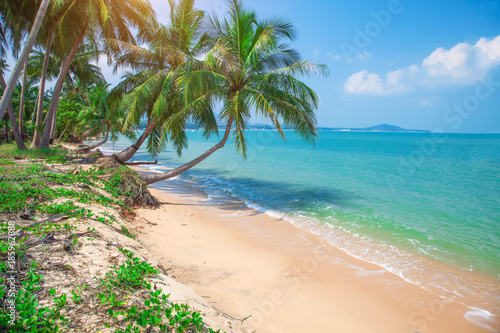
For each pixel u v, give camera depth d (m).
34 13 13.81
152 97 13.61
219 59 11.72
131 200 9.40
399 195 14.23
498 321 4.84
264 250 7.55
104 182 9.66
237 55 12.27
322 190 15.49
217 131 16.20
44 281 3.25
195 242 7.71
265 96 11.69
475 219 10.35
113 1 14.51
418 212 11.23
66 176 8.76
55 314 2.72
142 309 3.19
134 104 12.31
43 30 15.24
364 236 8.70
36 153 14.09
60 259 3.80
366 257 7.23
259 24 12.42
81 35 15.62
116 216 7.13
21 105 18.75
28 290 2.99
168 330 2.95
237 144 11.51
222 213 11.17
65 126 31.03
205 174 21.22
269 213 11.19
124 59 13.98
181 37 14.39
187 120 12.63
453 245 7.98
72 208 5.80
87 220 5.54
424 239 8.43
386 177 19.69
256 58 12.21
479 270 6.56
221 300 4.86
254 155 35.47
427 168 24.16
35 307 2.78
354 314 4.93
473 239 8.45
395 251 7.61
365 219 10.36
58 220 5.09
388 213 11.13
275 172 22.03
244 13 12.17
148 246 6.53
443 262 6.95
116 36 15.92
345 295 5.50
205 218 10.37
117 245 4.95
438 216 10.69
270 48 12.03
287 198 13.72
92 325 2.75
